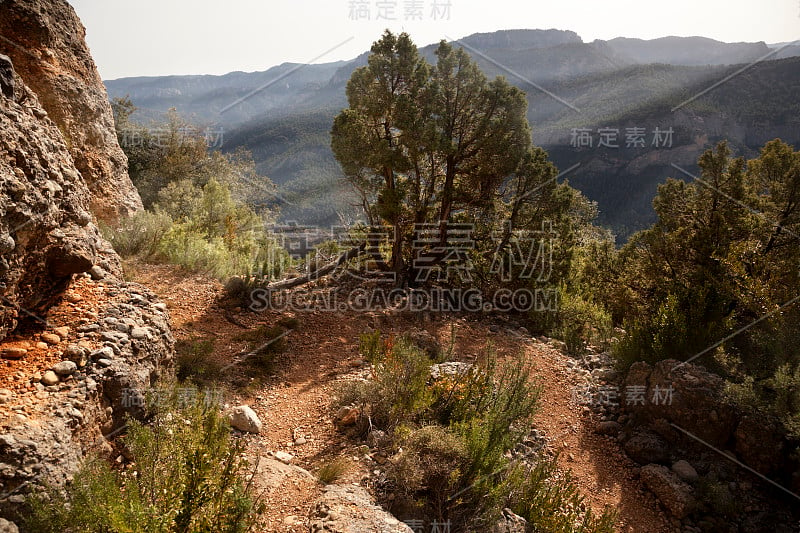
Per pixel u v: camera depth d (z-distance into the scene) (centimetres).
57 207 550
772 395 725
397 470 513
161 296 953
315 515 446
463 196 1324
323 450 586
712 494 647
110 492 329
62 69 1119
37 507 322
